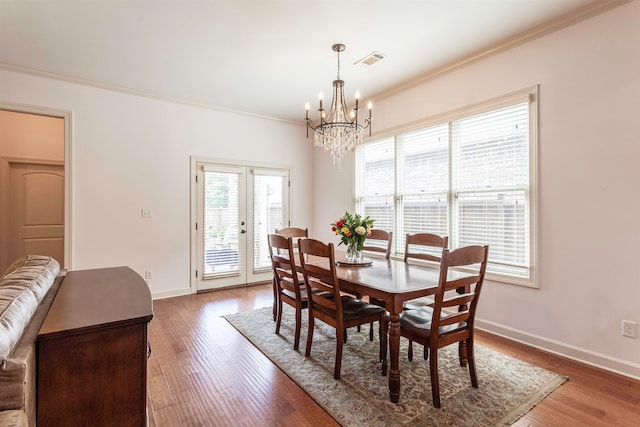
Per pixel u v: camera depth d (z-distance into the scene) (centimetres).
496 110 296
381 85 379
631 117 220
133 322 112
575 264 246
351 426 170
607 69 229
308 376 220
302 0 229
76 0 227
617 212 226
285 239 262
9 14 243
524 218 277
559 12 242
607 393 199
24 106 333
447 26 261
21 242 440
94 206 370
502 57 290
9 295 115
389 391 198
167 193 418
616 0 223
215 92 403
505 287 288
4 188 429
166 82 372
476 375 207
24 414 83
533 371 225
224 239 464
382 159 418
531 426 169
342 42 286
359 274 232
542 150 263
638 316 217
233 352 258
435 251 354
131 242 394
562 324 252
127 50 299
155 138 409
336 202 500
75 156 360
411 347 242
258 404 190
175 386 209
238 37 277
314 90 395
